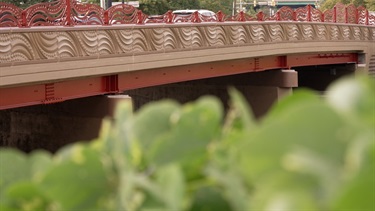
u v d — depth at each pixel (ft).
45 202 4.19
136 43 77.00
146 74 81.87
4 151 4.88
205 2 219.20
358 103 3.19
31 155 4.95
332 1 239.91
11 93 60.34
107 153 4.23
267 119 3.25
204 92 123.95
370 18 154.20
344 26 136.67
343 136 3.03
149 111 4.29
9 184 4.80
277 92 117.60
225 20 101.04
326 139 3.05
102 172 4.06
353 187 2.69
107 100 73.72
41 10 62.80
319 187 2.90
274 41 111.14
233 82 120.88
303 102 3.26
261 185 3.04
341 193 2.71
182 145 3.94
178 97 124.26
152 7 186.09
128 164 4.03
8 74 57.82
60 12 65.72
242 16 105.81
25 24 60.64
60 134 79.36
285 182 2.97
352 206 2.69
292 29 117.08
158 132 4.22
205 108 3.98
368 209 2.68
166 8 189.98
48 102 64.75
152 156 3.93
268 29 109.70
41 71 61.72
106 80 74.28
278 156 3.04
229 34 98.78
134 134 4.20
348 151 2.96
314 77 153.79
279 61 117.91
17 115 83.56
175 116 4.03
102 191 4.02
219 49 95.81
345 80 3.37
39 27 61.62
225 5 246.06
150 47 79.82
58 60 63.98
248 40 104.06
